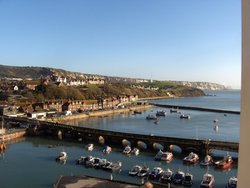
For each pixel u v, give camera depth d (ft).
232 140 344.90
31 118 474.08
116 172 208.85
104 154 267.80
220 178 197.26
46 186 183.01
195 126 466.29
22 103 622.95
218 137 367.86
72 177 158.30
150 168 219.82
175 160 245.04
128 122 522.06
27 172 210.79
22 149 289.74
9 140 336.90
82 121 537.24
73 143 322.55
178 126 467.52
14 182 189.88
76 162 234.99
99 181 152.87
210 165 226.79
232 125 477.77
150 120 547.49
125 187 146.20
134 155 263.70
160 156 245.24
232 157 252.62
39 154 267.39
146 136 297.94
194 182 189.47
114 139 323.37
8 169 218.38
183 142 275.18
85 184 147.84
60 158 244.63
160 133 401.08
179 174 189.78
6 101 635.66
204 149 263.90
